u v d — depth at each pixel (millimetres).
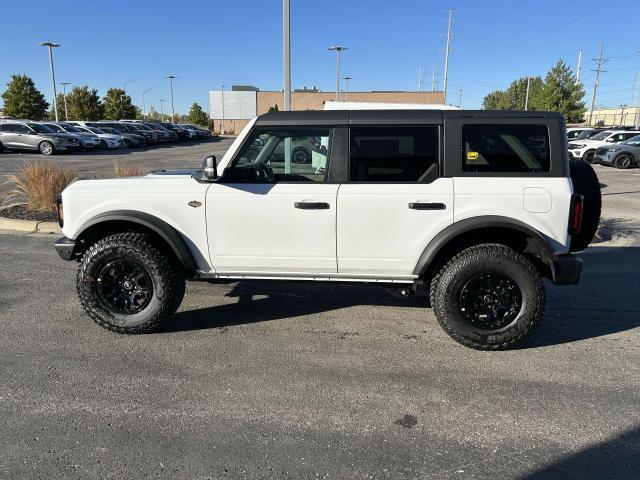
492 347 4109
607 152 21453
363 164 4129
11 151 27516
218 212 4227
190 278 4477
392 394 3512
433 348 4258
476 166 4043
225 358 4039
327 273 4289
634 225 9141
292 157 4207
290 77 10977
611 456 2848
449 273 4059
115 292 4410
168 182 4367
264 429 3090
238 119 84750
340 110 4188
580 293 5734
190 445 2920
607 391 3561
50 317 4816
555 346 4305
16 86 49438
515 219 3979
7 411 3234
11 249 7375
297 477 2662
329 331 4602
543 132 3971
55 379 3658
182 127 48562
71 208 4363
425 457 2840
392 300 5438
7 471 2672
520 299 4051
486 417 3238
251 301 5355
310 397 3463
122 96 69000
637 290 5840
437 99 75750
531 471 2725
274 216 4172
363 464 2773
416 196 4027
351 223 4113
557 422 3180
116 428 3074
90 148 29797
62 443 2920
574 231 4008
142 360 3977
